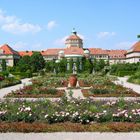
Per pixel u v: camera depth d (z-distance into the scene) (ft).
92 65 347.36
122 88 102.58
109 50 531.09
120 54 511.40
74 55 375.86
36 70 355.56
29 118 45.68
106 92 91.71
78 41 485.15
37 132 40.93
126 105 57.31
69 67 346.13
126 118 45.60
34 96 84.28
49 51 515.09
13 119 45.57
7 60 443.73
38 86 115.34
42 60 368.89
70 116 45.88
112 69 310.24
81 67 347.56
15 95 85.71
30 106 56.08
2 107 55.52
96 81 146.20
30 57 367.45
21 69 303.68
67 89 112.98
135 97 83.30
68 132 40.93
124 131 41.32
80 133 40.52
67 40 489.67
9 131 41.14
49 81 147.54
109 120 45.75
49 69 351.05
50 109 52.90
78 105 57.21
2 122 44.39
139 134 40.16
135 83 155.22
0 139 38.04
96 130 41.34
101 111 51.16
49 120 45.06
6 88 121.90
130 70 286.66
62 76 221.05
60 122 45.11
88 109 52.75
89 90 101.45
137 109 51.13
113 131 41.32
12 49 474.08
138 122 45.16
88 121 44.52
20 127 41.32
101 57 502.38
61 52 434.30
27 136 39.27
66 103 59.57
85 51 408.05
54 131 41.22
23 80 193.06
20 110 49.88
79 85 129.18
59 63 342.85
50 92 91.61
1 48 451.94
